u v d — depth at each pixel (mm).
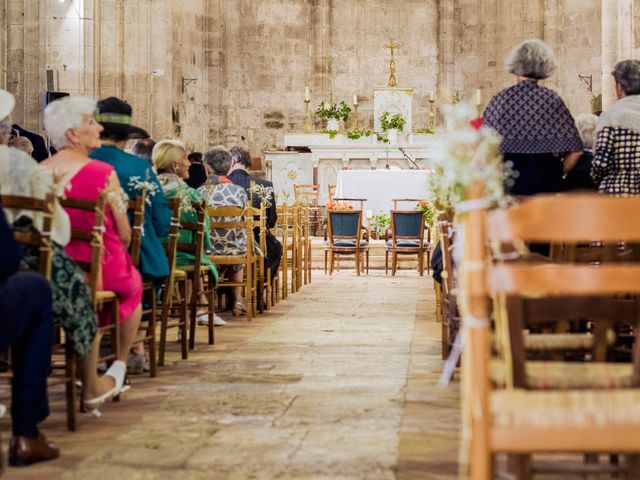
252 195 13609
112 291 6988
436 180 7688
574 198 3398
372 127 30625
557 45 28297
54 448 5586
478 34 30109
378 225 21781
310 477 5152
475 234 3486
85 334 6090
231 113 29625
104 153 8039
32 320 5441
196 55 28531
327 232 21672
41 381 5496
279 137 30266
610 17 17359
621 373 4102
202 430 6258
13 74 20453
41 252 5695
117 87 21562
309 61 30500
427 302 14594
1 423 6477
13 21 20391
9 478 5168
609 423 3432
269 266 13672
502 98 8250
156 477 5180
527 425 3430
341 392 7531
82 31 20469
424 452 5664
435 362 9000
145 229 7973
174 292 9938
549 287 3455
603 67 17547
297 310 13617
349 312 13336
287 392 7543
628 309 4434
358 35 30688
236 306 12953
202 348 10016
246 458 5551
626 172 7992
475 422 3438
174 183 9656
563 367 4211
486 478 3424
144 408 6965
